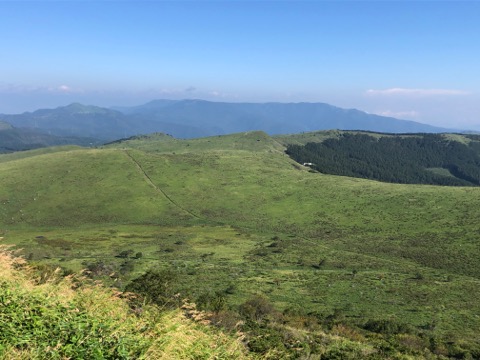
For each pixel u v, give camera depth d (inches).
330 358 588.4
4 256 406.3
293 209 4426.7
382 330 1218.6
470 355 909.8
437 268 2699.3
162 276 923.4
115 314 332.5
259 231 3959.2
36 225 4126.5
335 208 4330.7
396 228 3627.0
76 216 4340.6
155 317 336.8
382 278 2383.1
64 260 2464.3
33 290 332.2
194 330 339.6
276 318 1005.2
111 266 2137.1
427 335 1288.1
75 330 270.7
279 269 2610.7
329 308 1715.1
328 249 3243.1
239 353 347.9
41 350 240.2
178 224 4190.5
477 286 2215.8
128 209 4522.6
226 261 2800.2
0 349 227.5
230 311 892.0
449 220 3592.5
